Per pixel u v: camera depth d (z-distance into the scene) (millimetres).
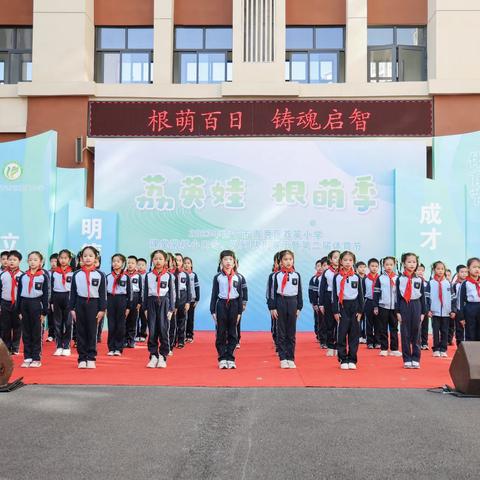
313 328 15516
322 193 15617
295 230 15617
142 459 4555
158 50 16500
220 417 5898
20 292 9406
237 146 15734
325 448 4836
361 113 15992
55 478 4137
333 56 16922
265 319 15492
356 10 16422
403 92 15969
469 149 15383
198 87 16172
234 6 16297
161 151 15789
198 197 15719
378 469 4332
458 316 11953
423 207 15188
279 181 15672
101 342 13391
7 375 7375
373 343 12492
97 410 6191
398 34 16906
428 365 9922
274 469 4332
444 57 16016
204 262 15680
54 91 16203
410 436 5203
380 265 14734
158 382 8023
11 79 17109
